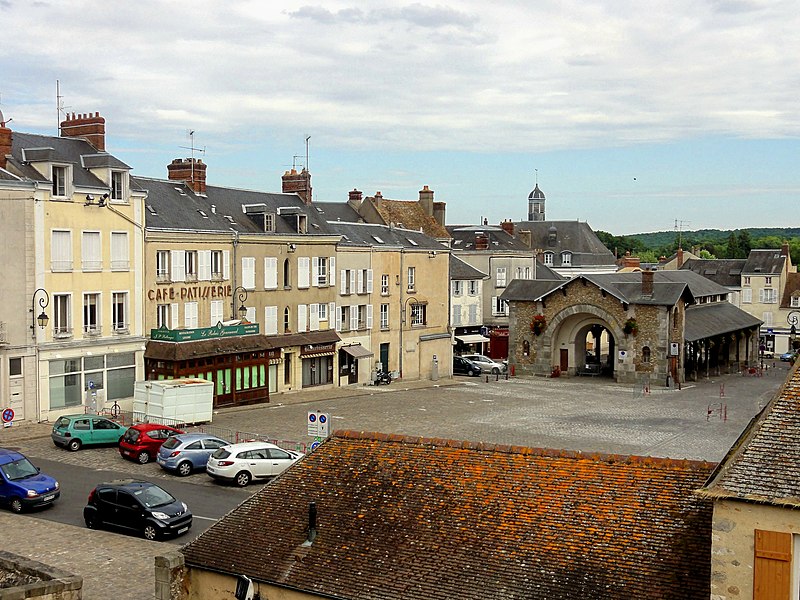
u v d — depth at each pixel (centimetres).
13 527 2252
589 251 9962
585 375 6153
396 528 1391
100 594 1773
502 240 7938
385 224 7069
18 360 3541
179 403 3591
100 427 3234
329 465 1569
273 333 4828
